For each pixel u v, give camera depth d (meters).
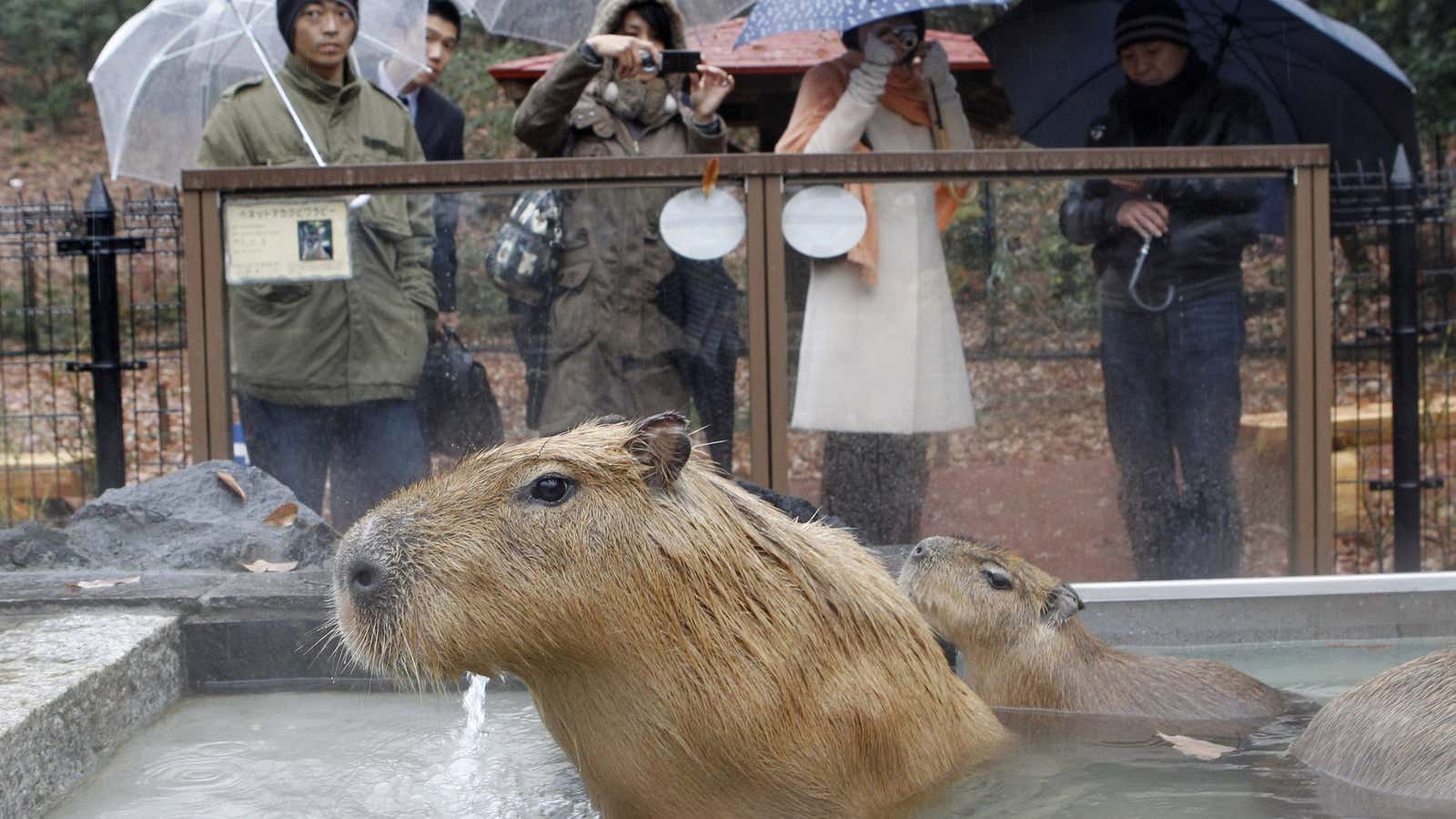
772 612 2.60
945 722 2.88
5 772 2.67
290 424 5.00
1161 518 5.05
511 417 5.00
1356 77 6.95
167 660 3.64
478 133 15.73
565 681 2.58
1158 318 5.04
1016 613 3.96
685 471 2.67
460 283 4.96
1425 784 2.71
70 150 18.09
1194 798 2.74
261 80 5.86
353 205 4.94
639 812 2.63
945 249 5.00
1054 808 2.67
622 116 5.79
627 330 4.98
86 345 11.80
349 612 2.48
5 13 18.48
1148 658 3.95
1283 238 5.02
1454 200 8.30
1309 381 4.99
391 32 6.95
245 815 2.77
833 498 5.03
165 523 4.48
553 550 2.47
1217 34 6.83
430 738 3.30
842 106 5.61
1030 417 5.04
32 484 7.90
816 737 2.59
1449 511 7.60
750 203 4.96
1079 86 7.14
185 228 4.93
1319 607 4.37
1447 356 8.12
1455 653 2.93
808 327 4.99
